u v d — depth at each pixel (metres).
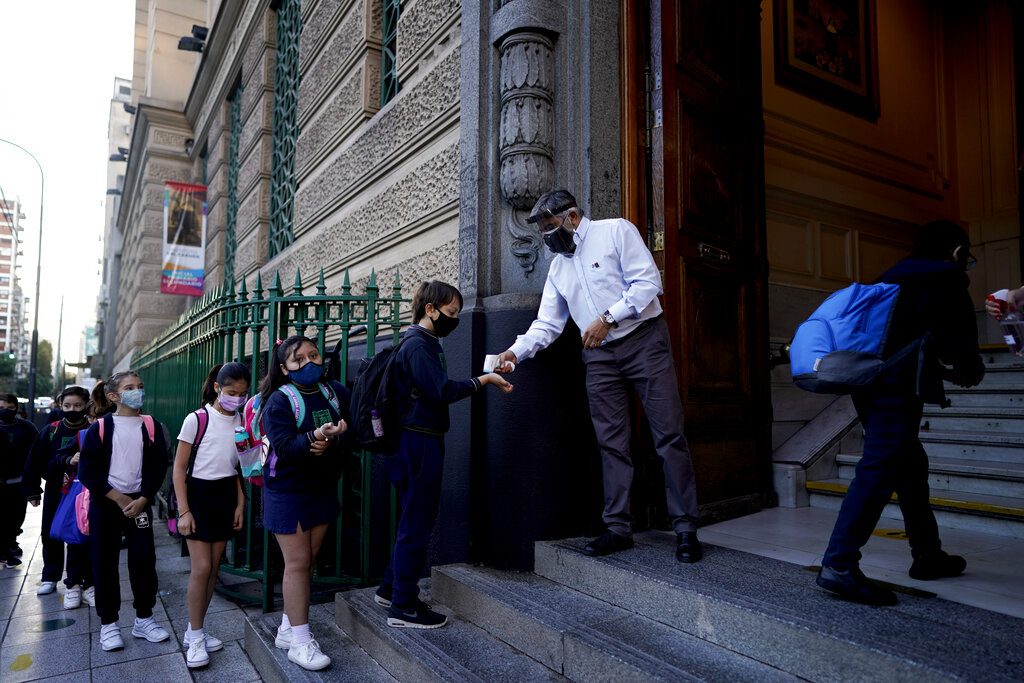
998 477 3.21
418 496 2.82
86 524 4.18
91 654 3.60
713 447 3.61
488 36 3.66
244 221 9.75
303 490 2.91
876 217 6.09
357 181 5.82
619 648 2.17
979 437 3.53
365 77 5.77
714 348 3.73
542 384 3.25
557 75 3.55
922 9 6.97
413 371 2.76
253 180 9.30
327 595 4.18
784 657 1.98
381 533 4.62
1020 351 2.01
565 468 3.25
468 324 3.45
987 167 6.79
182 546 5.65
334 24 6.66
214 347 5.21
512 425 3.25
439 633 2.76
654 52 3.61
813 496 3.92
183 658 3.53
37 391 79.38
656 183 3.52
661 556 2.80
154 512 8.12
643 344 2.90
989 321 6.38
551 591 2.84
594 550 2.83
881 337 2.18
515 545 3.20
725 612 2.17
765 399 4.03
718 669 2.00
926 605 2.09
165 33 17.95
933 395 2.16
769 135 5.31
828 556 2.19
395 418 2.84
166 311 17.12
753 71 4.29
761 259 4.17
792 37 5.64
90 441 3.63
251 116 9.70
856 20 6.21
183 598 4.65
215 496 3.48
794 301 5.25
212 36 11.62
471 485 3.36
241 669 3.36
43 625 4.13
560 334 3.19
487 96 3.64
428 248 4.57
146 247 16.98
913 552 2.40
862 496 2.14
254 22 9.74
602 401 2.98
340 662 2.85
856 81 6.12
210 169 12.77
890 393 2.17
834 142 5.84
